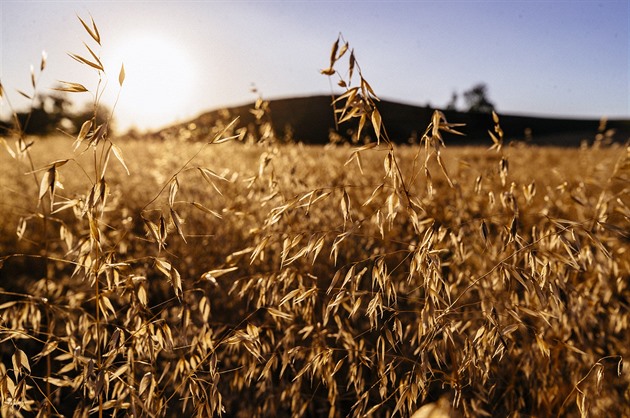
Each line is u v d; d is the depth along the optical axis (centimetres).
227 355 83
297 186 88
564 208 84
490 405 73
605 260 68
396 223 111
